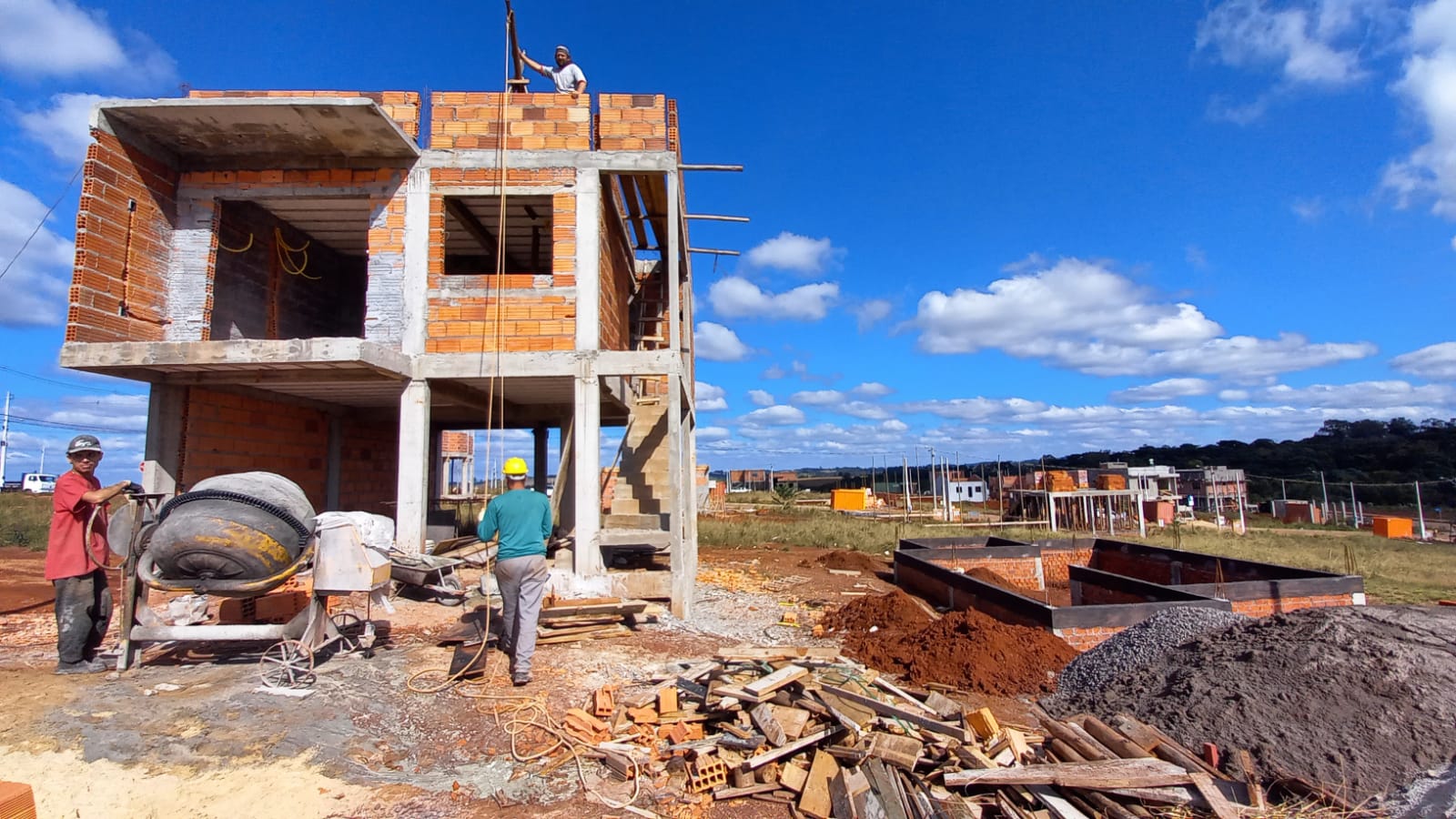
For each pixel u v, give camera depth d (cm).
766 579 1414
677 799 470
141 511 634
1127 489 4172
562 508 1474
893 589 1371
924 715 557
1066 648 833
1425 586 1574
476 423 1576
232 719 537
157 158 948
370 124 903
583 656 718
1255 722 535
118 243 885
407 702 587
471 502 2561
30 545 1667
